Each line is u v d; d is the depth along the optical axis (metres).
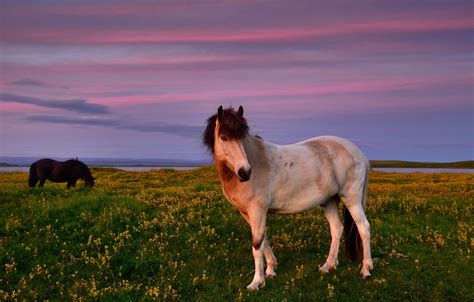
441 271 6.86
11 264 6.59
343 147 7.05
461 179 26.78
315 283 6.27
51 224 8.66
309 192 6.47
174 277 6.25
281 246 7.98
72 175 19.73
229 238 8.23
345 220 7.30
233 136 5.57
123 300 5.60
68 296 5.71
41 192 12.56
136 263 6.80
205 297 5.73
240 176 5.44
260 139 6.38
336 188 6.76
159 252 7.33
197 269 6.70
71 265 6.70
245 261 7.24
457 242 8.52
